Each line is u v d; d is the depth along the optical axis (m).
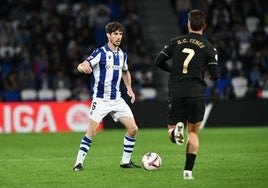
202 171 39.00
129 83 40.97
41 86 86.62
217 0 98.81
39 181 35.84
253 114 79.00
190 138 34.81
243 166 41.31
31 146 57.75
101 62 39.12
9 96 85.06
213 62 34.53
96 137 66.25
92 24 93.62
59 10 95.38
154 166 39.62
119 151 52.25
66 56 89.62
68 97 86.06
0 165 43.22
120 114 40.03
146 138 64.31
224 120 78.38
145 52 92.00
